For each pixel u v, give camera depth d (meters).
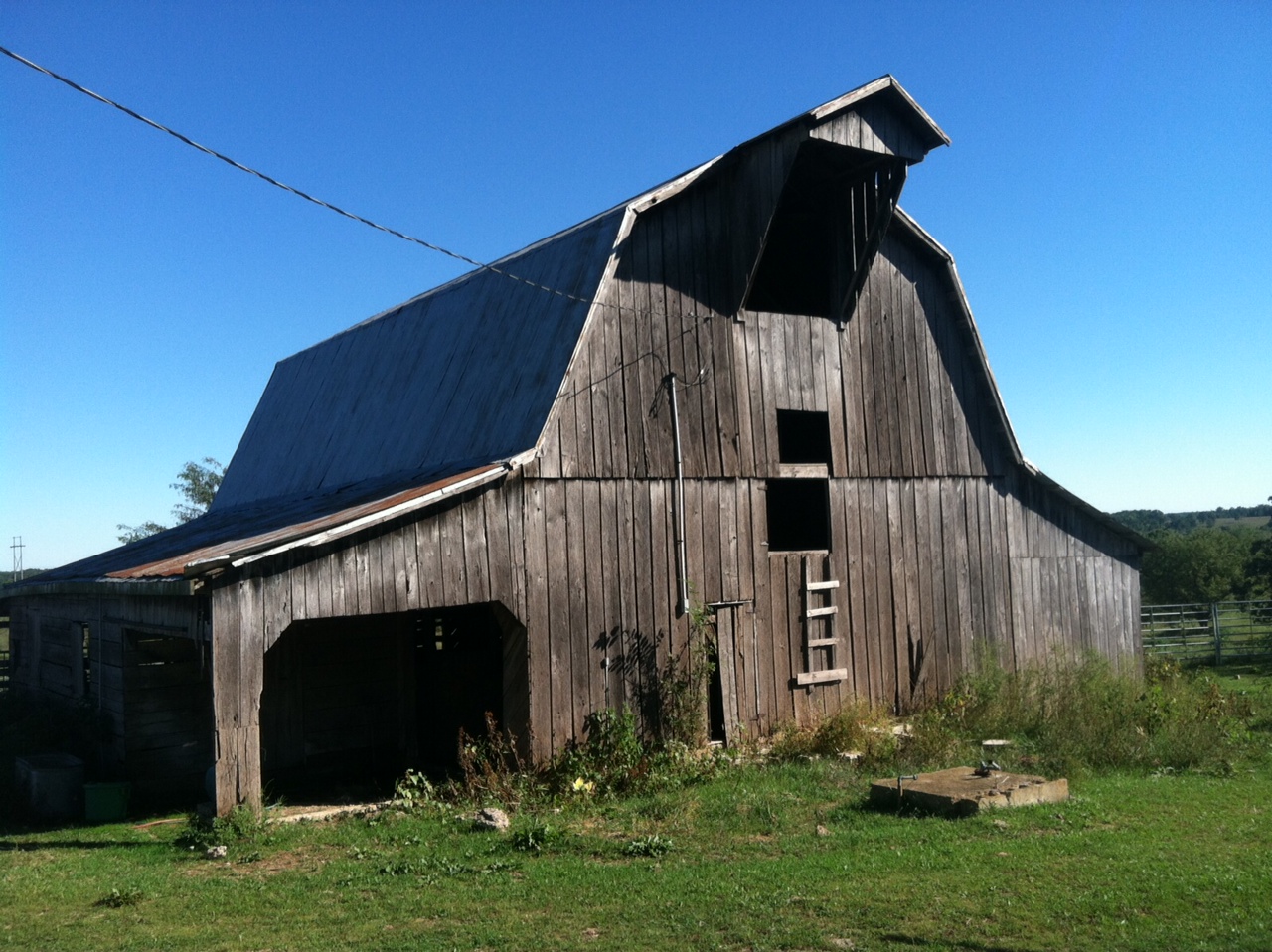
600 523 14.48
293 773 17.08
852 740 14.80
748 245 16.08
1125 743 14.45
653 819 11.51
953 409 18.62
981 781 11.85
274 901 8.86
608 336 14.87
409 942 7.68
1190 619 32.91
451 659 17.78
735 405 16.03
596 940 7.59
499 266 18.84
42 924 8.43
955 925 7.62
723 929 7.71
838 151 16.03
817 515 19.66
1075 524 20.00
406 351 20.39
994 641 18.50
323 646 17.67
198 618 12.16
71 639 18.14
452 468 15.41
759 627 15.92
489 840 10.84
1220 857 9.34
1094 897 8.15
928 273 18.62
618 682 14.39
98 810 13.23
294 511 17.06
